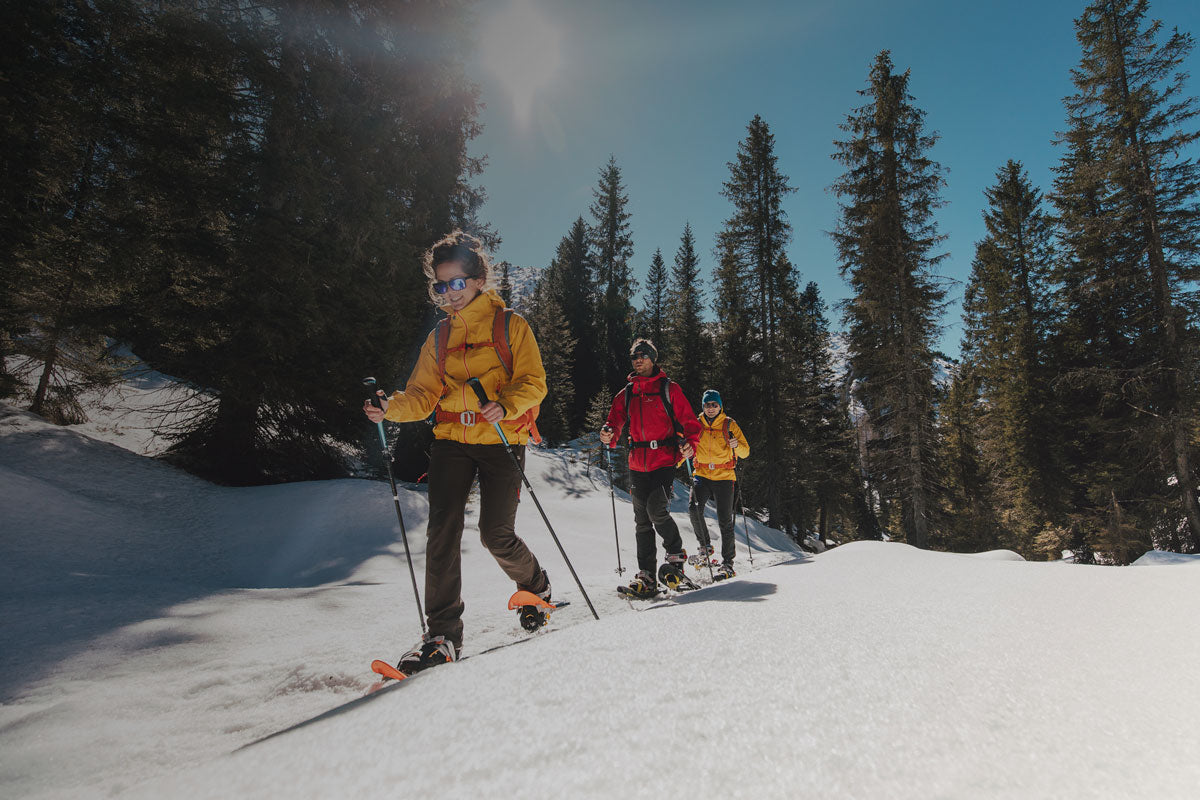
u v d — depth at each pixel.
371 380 2.40
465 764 0.87
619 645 1.42
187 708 1.96
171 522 6.58
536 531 8.68
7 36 7.12
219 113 8.45
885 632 1.51
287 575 5.86
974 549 23.83
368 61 10.57
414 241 11.98
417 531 7.21
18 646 2.54
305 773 0.90
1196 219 16.55
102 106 7.84
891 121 19.31
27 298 8.37
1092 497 18.77
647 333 42.06
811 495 27.69
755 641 1.42
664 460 4.19
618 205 40.41
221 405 9.85
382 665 2.05
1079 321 21.56
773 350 24.94
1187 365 16.70
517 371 2.45
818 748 0.85
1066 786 0.74
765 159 26.28
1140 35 17.34
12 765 1.51
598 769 0.83
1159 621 1.53
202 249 8.72
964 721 0.94
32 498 5.67
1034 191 26.23
